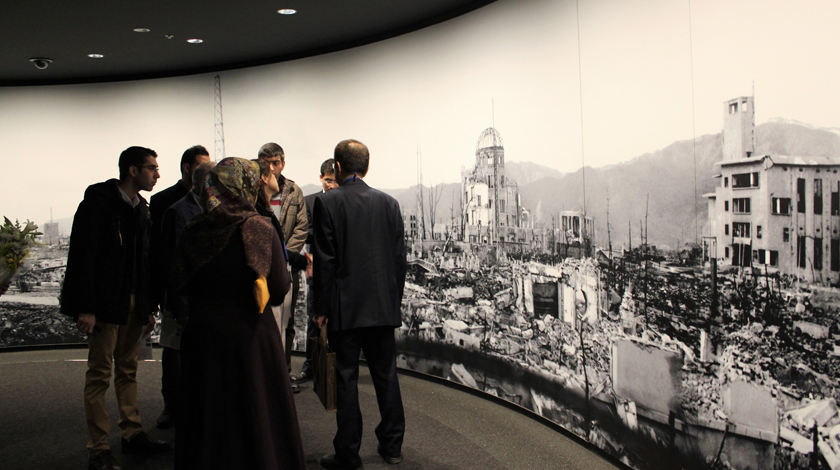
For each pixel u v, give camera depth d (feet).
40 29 16.02
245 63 20.47
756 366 6.97
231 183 7.40
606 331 10.14
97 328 9.46
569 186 11.29
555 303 11.82
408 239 16.99
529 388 12.82
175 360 11.82
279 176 14.40
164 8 14.55
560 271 11.64
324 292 9.67
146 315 10.40
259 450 7.16
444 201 15.61
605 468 9.82
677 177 8.36
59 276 22.26
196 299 7.41
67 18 15.12
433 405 13.78
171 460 10.11
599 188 10.32
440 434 11.60
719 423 7.56
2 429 11.94
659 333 8.74
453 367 15.57
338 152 10.36
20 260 10.32
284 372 7.59
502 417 12.80
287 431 7.50
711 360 7.69
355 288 9.68
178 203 10.14
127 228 9.98
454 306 15.44
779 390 6.64
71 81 22.47
